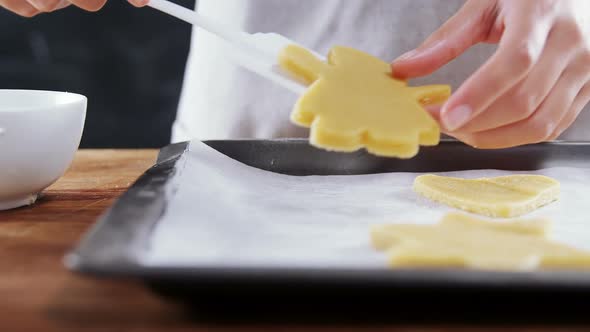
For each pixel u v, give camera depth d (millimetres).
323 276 377
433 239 429
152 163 628
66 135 517
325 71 476
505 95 499
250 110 696
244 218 478
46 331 380
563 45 505
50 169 518
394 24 660
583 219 512
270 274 377
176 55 1160
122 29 1145
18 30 1130
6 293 408
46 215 509
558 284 375
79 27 1140
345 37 671
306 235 465
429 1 654
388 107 468
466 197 530
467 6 518
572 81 528
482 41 522
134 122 1170
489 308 386
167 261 403
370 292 379
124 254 387
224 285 377
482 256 402
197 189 497
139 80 1166
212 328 381
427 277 376
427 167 588
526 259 401
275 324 384
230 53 506
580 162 589
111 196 546
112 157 648
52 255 450
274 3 680
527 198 529
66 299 403
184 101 748
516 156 588
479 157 588
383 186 567
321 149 580
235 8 688
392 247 437
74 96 541
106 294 406
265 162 577
